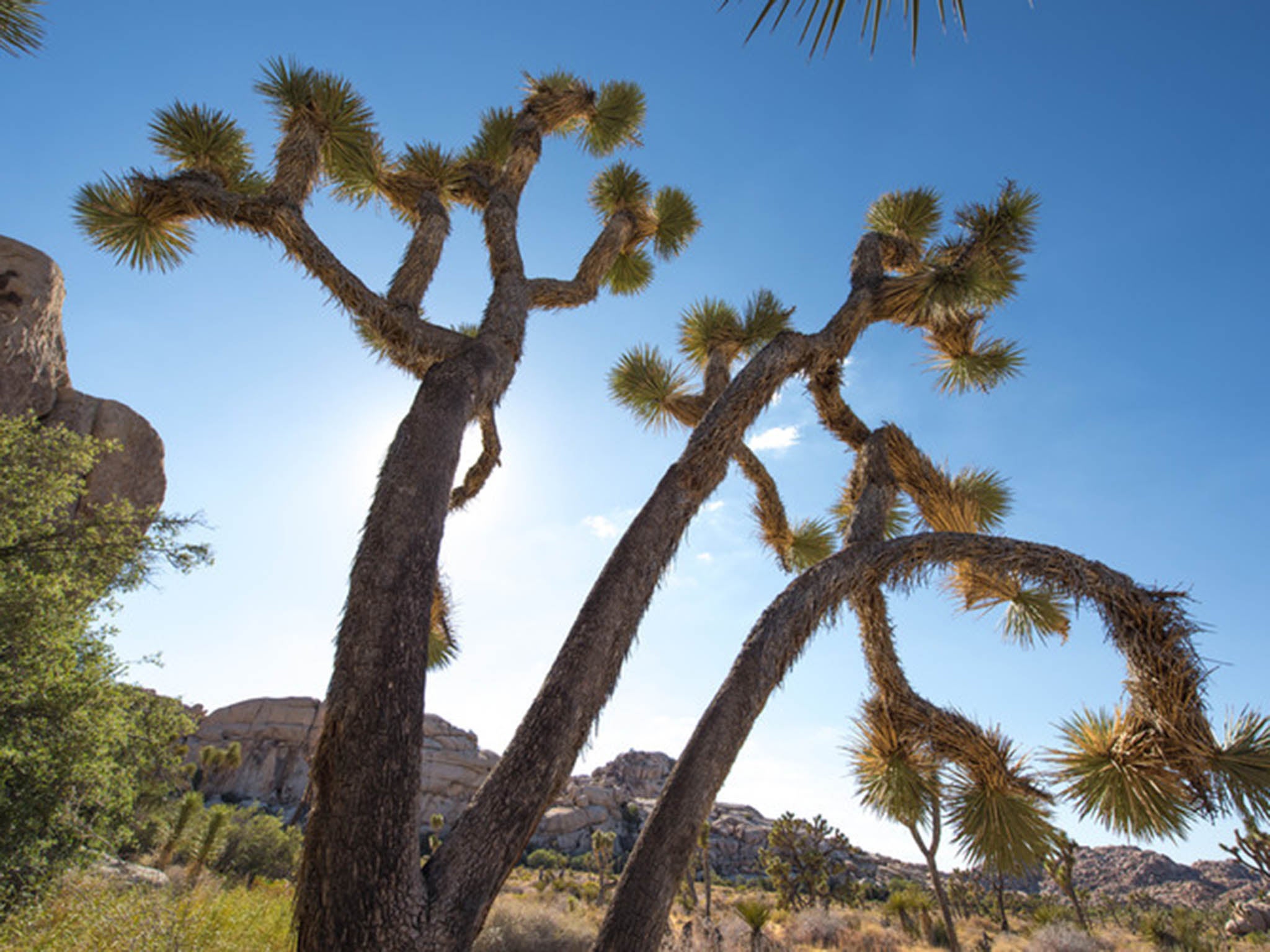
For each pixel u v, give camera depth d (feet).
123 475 47.39
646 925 8.17
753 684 10.72
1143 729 13.53
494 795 8.48
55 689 18.67
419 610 8.93
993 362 19.89
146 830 51.70
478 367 12.20
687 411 21.88
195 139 16.72
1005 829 14.17
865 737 16.29
